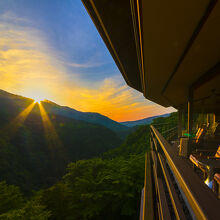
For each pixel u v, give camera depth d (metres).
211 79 3.20
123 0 1.86
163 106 9.78
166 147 1.15
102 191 11.86
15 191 17.31
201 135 4.09
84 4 2.13
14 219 10.97
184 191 0.52
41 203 14.35
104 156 61.19
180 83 4.29
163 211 1.38
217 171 1.50
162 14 1.63
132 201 11.09
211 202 0.37
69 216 12.61
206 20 1.65
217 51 2.36
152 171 3.25
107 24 2.36
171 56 2.62
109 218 13.59
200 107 8.45
